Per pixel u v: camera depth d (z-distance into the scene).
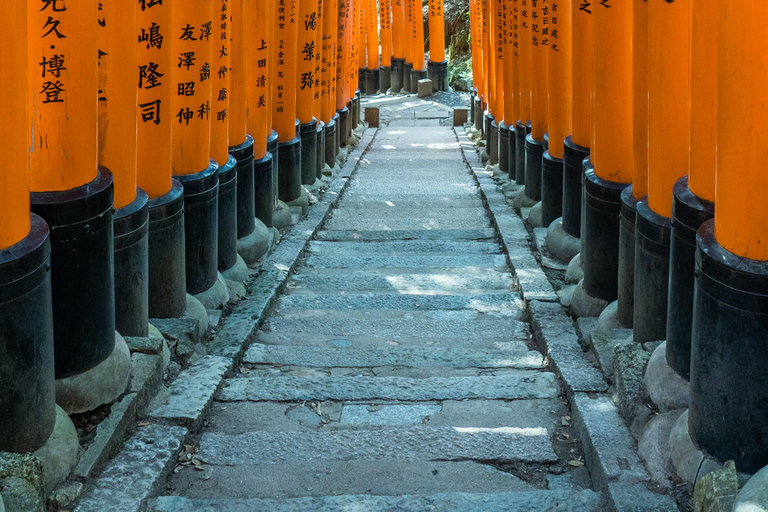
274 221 8.71
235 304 6.27
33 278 3.22
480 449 4.01
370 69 23.92
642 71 4.66
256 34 7.71
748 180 2.90
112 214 4.05
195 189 5.75
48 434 3.48
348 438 4.11
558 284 6.75
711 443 3.27
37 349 3.32
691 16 3.55
